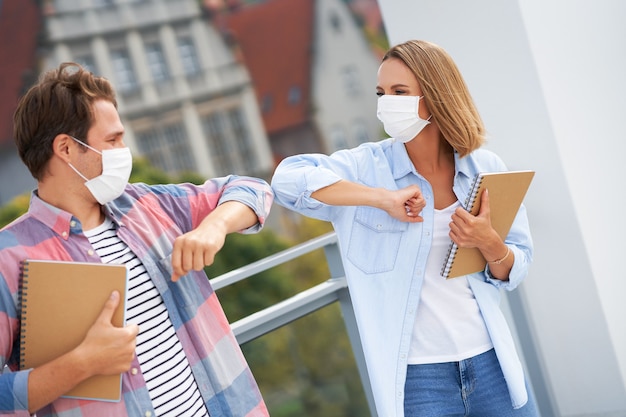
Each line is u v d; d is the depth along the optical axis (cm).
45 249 146
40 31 3169
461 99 184
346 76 3638
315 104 3609
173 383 150
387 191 178
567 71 289
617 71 308
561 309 299
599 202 295
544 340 305
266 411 166
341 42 3622
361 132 3675
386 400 182
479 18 285
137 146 3362
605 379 297
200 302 160
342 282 252
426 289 183
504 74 286
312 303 250
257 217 163
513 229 194
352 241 188
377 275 185
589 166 292
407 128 182
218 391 158
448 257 178
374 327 185
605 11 305
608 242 296
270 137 3575
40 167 147
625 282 303
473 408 184
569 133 286
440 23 294
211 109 3491
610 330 292
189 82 3441
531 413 187
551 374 307
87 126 145
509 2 278
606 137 300
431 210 184
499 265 183
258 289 2847
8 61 3136
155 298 152
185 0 3434
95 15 3284
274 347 2564
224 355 161
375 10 3634
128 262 151
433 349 181
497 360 184
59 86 145
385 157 190
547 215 292
